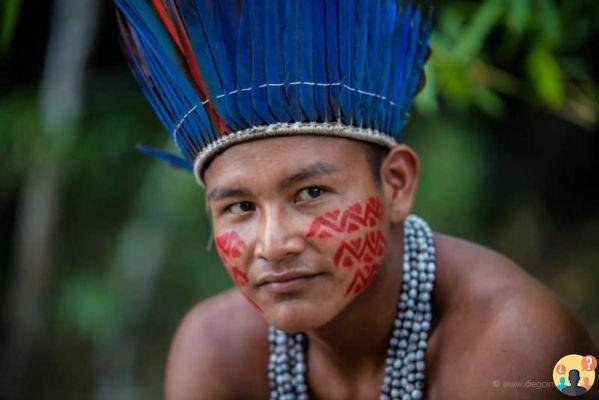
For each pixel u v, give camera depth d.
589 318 5.62
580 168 5.66
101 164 5.02
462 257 2.50
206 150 2.27
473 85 3.45
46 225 4.78
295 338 2.64
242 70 2.15
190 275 5.71
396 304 2.48
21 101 4.56
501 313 2.30
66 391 5.63
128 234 5.47
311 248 2.16
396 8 2.34
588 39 3.67
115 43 4.79
